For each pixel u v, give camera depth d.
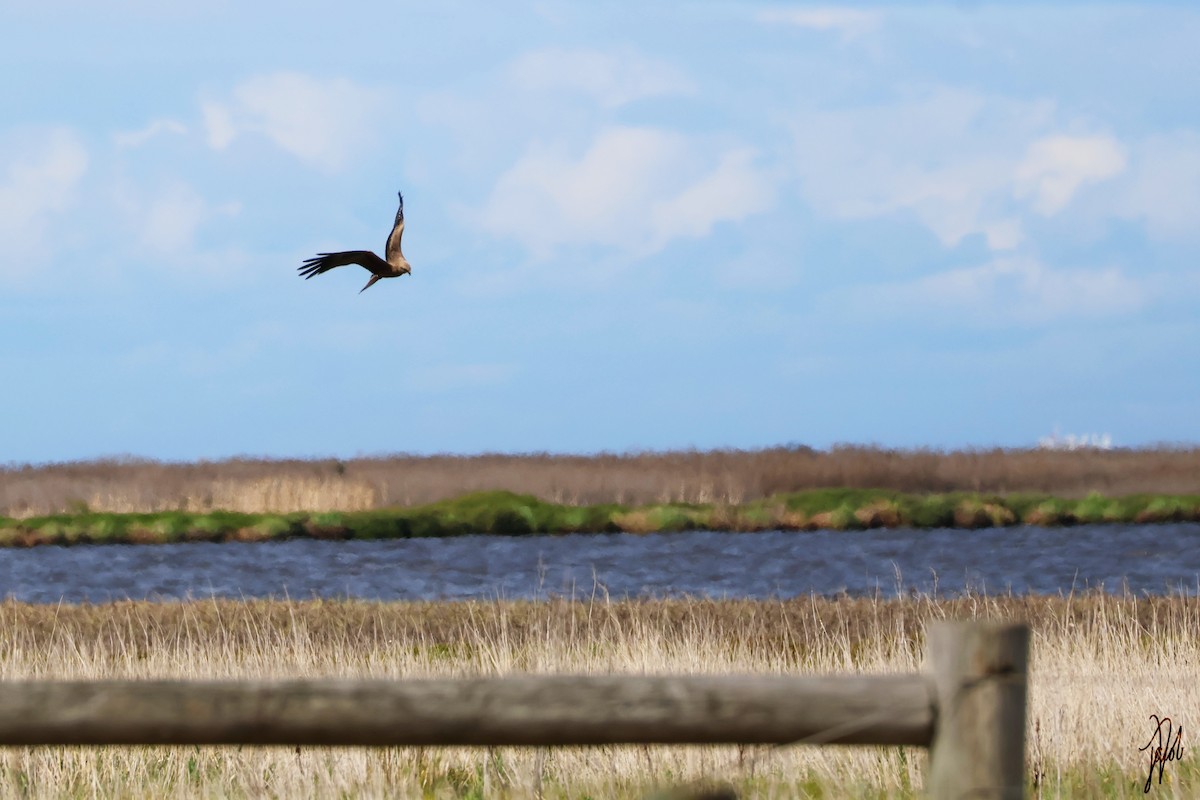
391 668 12.60
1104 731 9.75
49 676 12.10
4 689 4.14
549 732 4.13
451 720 4.12
